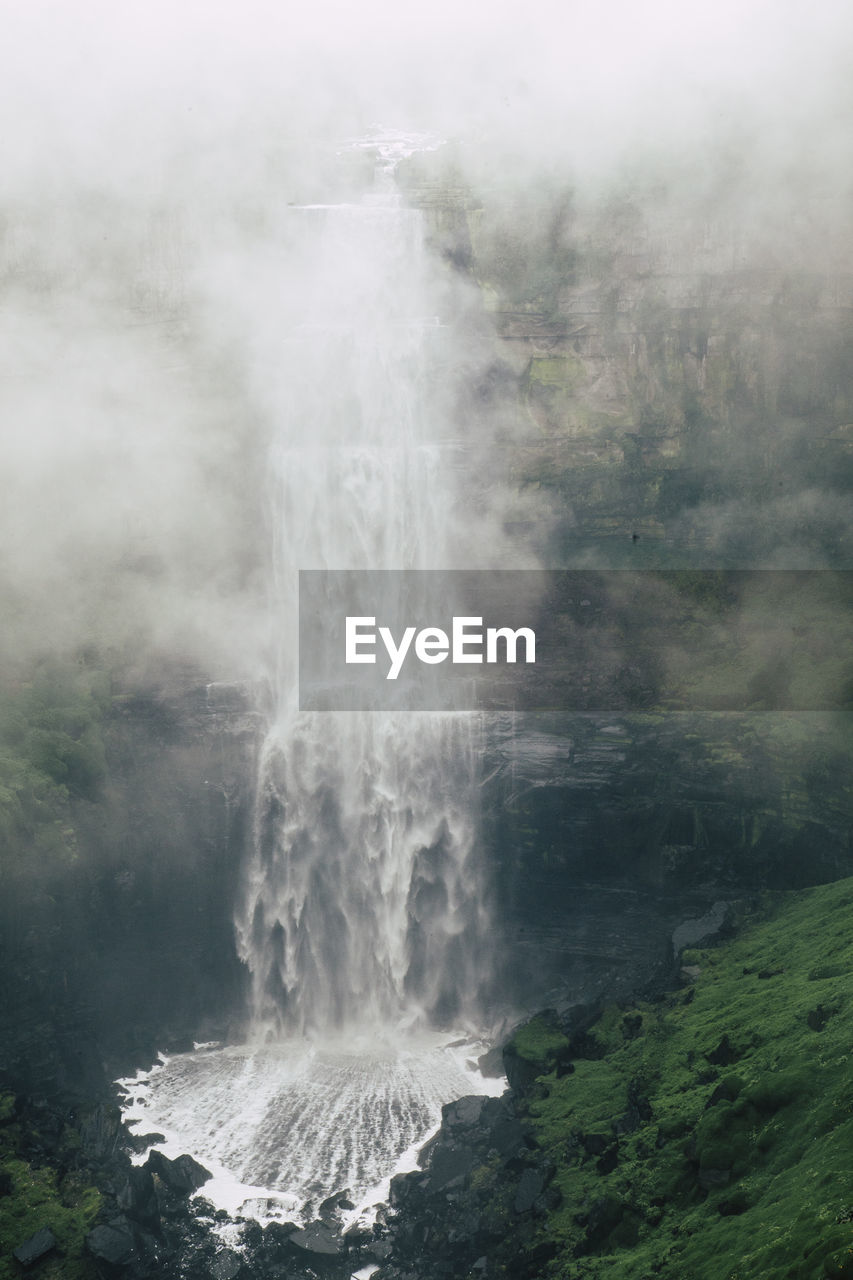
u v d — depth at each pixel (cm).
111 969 8350
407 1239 6225
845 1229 4166
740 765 8331
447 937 9112
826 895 7644
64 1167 6644
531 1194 5953
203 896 8912
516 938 9000
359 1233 6328
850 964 6350
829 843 8012
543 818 8844
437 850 9156
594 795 8725
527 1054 7031
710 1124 5391
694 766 8488
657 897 8619
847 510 9050
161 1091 7881
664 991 7269
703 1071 6053
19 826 7688
